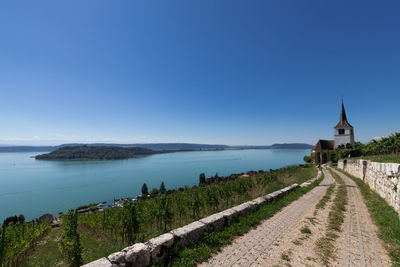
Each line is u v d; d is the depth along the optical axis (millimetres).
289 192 12055
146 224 8492
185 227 5258
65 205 50969
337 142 68312
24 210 47500
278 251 4750
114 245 6609
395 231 5598
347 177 20641
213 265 4152
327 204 9391
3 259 5902
